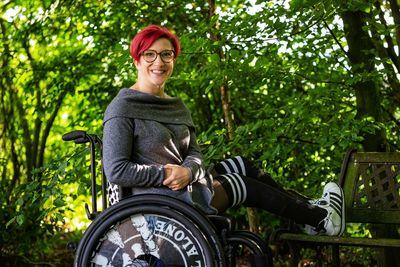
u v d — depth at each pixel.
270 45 4.08
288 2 4.03
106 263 3.00
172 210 2.94
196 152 3.24
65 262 5.83
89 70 5.36
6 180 5.66
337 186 3.46
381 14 4.50
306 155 4.76
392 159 3.75
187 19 5.18
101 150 3.24
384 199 3.74
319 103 4.32
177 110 3.23
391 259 4.20
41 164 6.01
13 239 5.38
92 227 2.98
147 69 3.16
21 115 5.84
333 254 3.69
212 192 3.10
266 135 4.28
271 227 5.49
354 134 4.00
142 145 3.06
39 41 5.39
